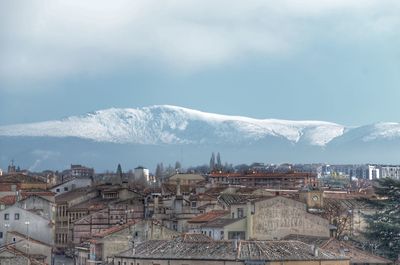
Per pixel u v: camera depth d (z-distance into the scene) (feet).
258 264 637.71
